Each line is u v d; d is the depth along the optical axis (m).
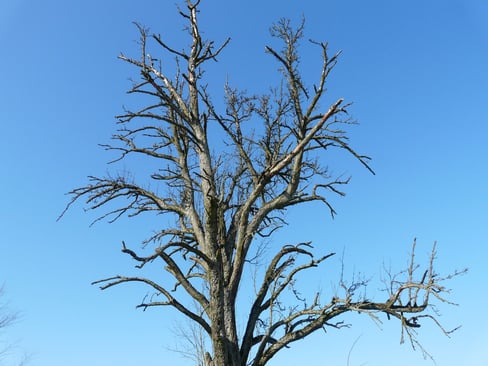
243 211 14.77
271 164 15.25
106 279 13.51
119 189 15.72
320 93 13.84
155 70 16.14
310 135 13.35
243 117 16.73
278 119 16.20
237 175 16.48
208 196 14.05
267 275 15.19
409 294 13.34
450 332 12.28
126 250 11.40
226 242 15.06
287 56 14.21
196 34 15.96
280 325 14.43
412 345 12.23
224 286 14.25
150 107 14.62
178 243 12.70
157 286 13.88
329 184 15.63
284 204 15.13
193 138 14.95
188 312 13.88
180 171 16.27
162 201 16.05
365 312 12.88
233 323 13.92
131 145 16.08
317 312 14.07
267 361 13.89
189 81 15.51
